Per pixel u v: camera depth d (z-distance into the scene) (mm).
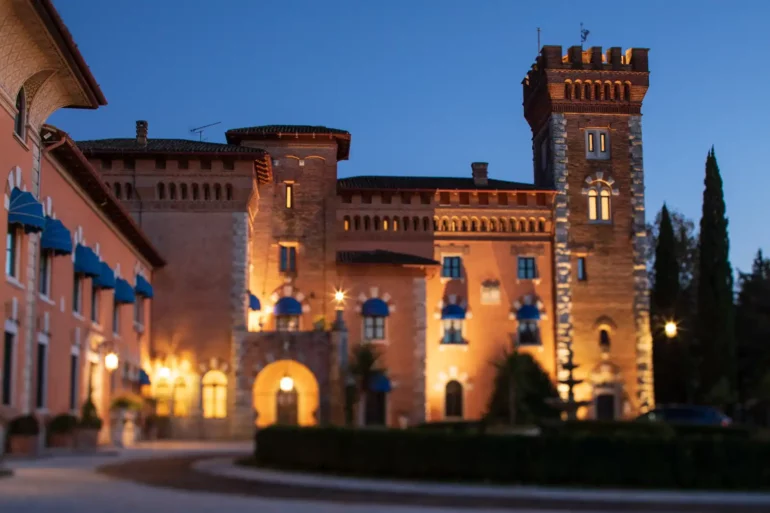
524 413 53938
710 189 71125
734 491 24094
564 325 67875
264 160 58500
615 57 72375
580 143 71062
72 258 40219
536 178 76125
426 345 64875
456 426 43406
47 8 28688
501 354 67062
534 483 24875
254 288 64688
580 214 69938
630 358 68500
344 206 67938
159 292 56906
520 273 68625
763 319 77938
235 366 55750
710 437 25156
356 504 20422
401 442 26484
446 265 68125
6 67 30469
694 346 71562
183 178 57531
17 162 32562
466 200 68750
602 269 69438
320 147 66750
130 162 57531
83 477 25312
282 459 30203
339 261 64375
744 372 76812
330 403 54781
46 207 36188
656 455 24609
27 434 32219
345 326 58688
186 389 55750
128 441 45562
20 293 33156
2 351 31406
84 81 34406
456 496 22281
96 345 44500
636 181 70938
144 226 57344
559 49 71938
